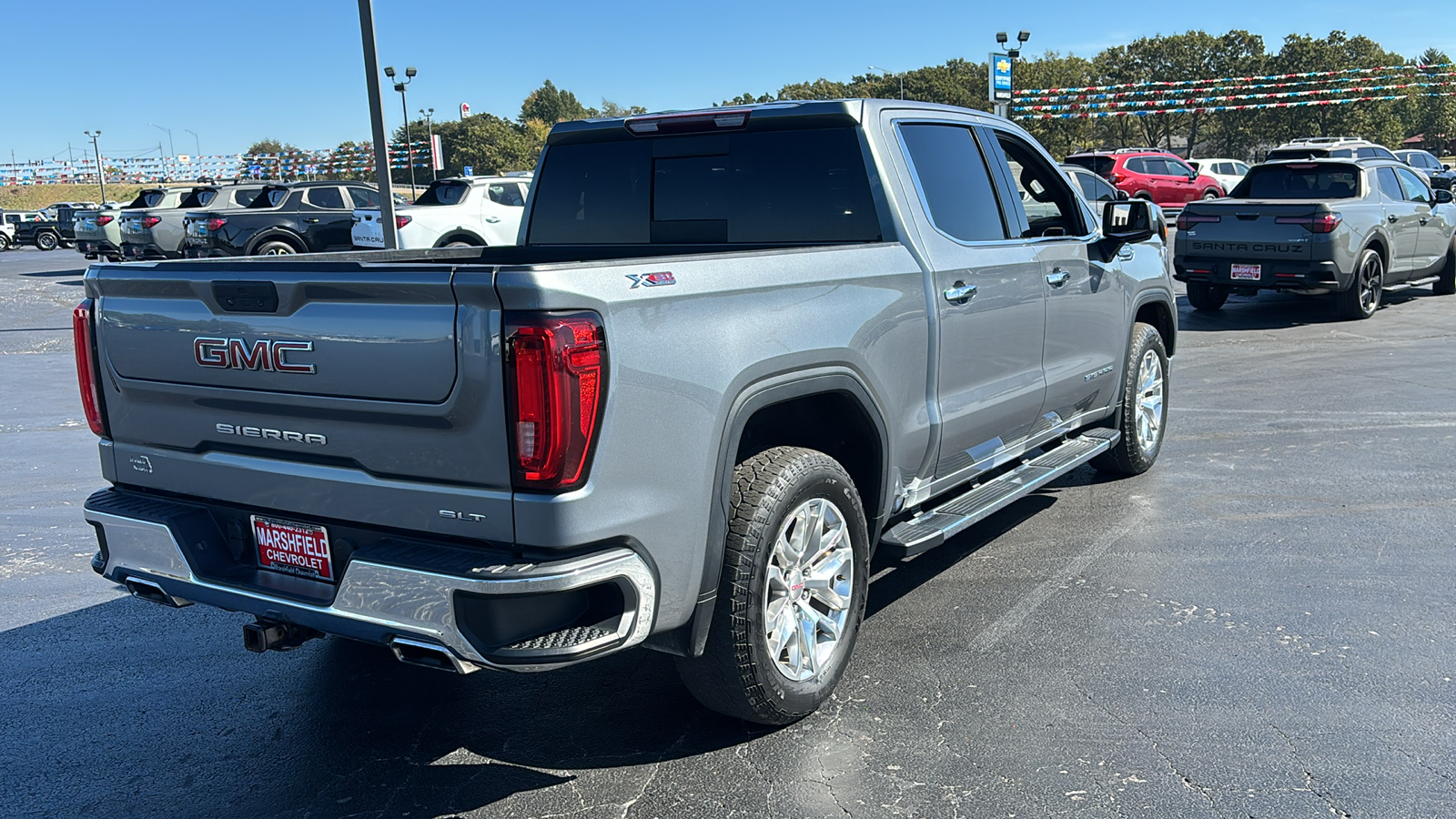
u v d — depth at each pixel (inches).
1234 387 336.5
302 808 115.1
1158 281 227.6
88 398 128.0
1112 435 211.5
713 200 164.9
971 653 148.9
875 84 4330.7
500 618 97.9
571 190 179.2
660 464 105.2
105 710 138.9
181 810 115.1
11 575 190.9
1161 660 145.3
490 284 94.5
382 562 102.3
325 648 159.6
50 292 761.0
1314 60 3570.4
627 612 104.2
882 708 133.6
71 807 115.9
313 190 732.7
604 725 132.2
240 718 136.3
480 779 120.2
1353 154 1005.2
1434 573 175.0
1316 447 259.3
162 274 115.5
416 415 100.4
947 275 151.7
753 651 118.2
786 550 123.5
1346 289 462.0
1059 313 184.5
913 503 153.6
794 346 121.0
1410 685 136.3
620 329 100.3
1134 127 3686.0
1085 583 174.7
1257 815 108.5
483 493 99.4
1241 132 3654.0
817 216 155.4
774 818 110.7
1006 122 184.4
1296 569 178.7
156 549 121.0
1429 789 112.6
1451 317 475.2
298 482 110.9
